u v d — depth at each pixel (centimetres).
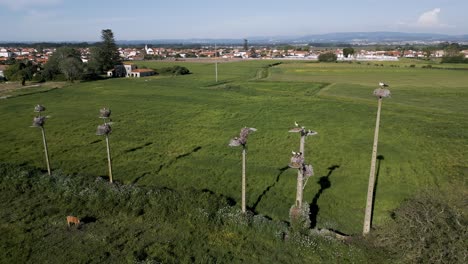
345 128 5319
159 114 6606
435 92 8712
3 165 3659
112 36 16412
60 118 6238
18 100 8250
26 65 13588
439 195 2811
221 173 3688
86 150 4447
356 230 2595
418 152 4150
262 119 6078
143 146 4612
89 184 3114
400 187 3259
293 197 3145
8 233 2441
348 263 2103
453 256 1870
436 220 2045
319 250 2236
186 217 2612
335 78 12281
